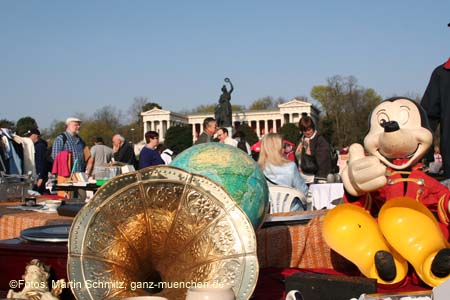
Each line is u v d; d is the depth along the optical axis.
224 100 68.62
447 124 4.81
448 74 4.85
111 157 12.41
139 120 115.31
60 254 3.01
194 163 3.28
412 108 3.57
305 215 4.71
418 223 3.11
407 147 3.44
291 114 114.12
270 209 6.10
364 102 88.81
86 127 104.25
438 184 3.55
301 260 4.23
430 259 2.95
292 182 6.51
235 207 2.73
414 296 2.52
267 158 6.59
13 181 7.70
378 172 3.20
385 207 3.15
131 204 2.69
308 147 10.08
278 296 3.23
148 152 10.41
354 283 2.82
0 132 10.54
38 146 12.27
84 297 2.38
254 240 2.63
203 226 2.75
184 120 119.94
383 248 3.28
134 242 2.71
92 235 2.54
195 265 2.72
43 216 5.00
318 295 2.92
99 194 2.58
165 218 2.77
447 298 2.32
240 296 2.50
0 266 3.18
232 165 3.28
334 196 7.87
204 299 2.18
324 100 95.56
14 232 4.94
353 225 3.39
